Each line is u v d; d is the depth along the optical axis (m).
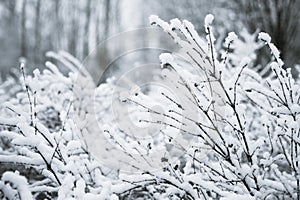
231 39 2.10
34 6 17.50
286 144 2.85
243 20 7.96
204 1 9.44
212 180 2.24
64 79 3.72
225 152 2.28
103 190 2.11
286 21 7.09
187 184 2.14
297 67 4.16
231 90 2.23
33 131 2.26
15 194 1.96
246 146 2.20
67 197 2.02
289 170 3.03
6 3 19.67
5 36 17.86
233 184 2.29
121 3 13.95
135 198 2.81
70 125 2.81
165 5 10.76
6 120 2.19
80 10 15.16
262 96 2.53
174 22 2.10
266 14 7.26
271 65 2.18
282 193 2.23
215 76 2.08
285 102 2.19
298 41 7.31
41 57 16.36
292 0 7.01
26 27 17.88
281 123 2.26
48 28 16.53
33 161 2.16
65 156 2.35
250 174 2.19
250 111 3.32
